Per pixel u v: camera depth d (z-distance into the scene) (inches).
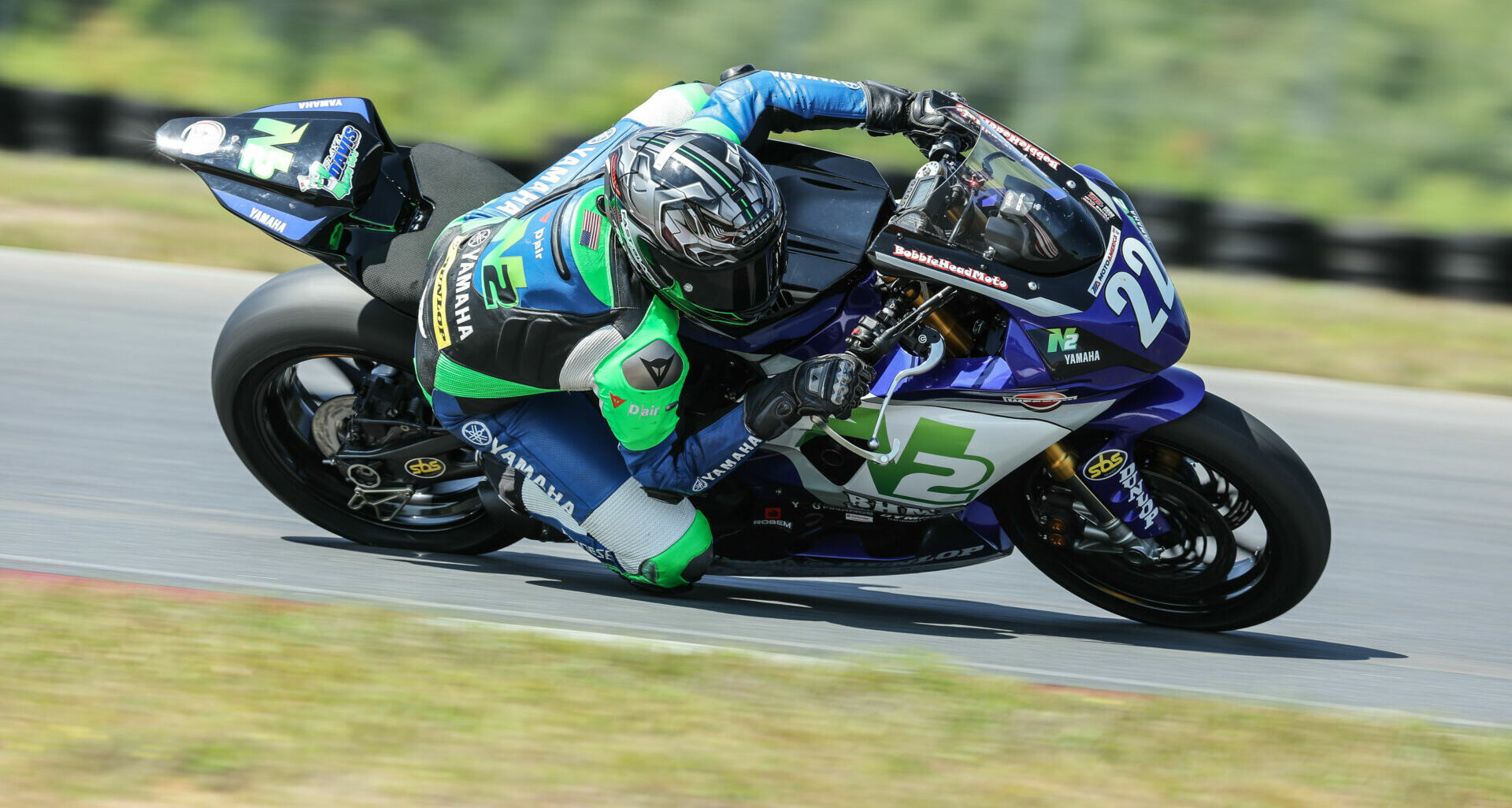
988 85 1927.9
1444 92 1909.4
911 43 1973.4
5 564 569.9
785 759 421.1
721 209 472.4
